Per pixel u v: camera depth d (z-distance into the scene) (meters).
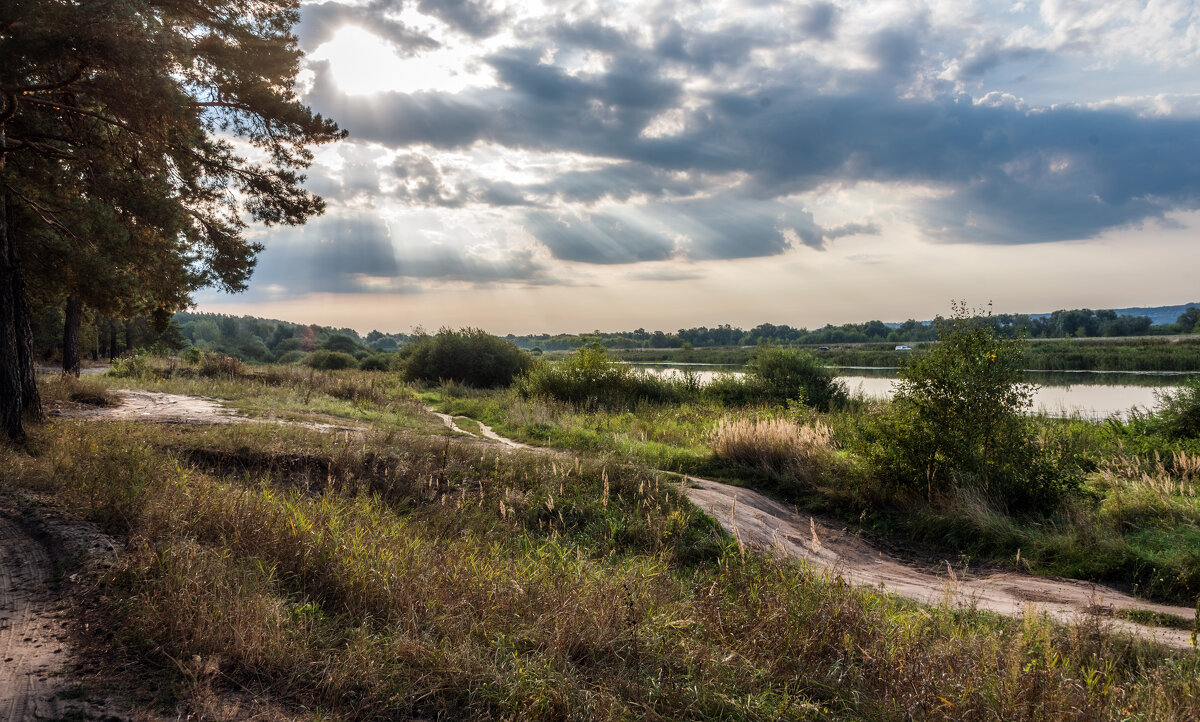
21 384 10.72
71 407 14.79
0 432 9.77
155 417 13.73
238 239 14.12
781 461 12.88
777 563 6.18
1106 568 7.92
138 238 13.50
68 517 5.96
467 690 3.55
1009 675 3.89
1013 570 8.39
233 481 8.59
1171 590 7.27
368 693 3.45
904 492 10.68
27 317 11.57
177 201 12.84
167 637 3.84
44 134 11.26
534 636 4.23
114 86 9.59
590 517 8.98
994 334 11.05
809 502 11.26
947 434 10.59
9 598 4.41
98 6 8.47
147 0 10.47
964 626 5.38
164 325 22.08
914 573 8.30
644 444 14.66
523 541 7.74
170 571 4.53
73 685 3.38
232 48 11.84
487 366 33.88
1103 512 9.61
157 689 3.40
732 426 14.14
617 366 25.03
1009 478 10.20
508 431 17.52
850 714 3.79
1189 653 5.13
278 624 3.91
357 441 11.16
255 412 15.52
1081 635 5.04
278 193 13.26
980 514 9.46
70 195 13.07
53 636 3.91
